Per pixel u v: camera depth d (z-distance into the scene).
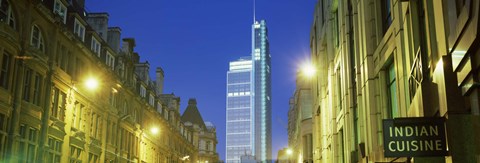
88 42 42.31
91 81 37.66
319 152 43.94
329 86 36.25
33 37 32.44
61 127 36.03
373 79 22.44
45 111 33.53
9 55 29.16
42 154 32.88
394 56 19.16
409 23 16.97
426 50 15.38
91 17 48.19
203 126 106.50
